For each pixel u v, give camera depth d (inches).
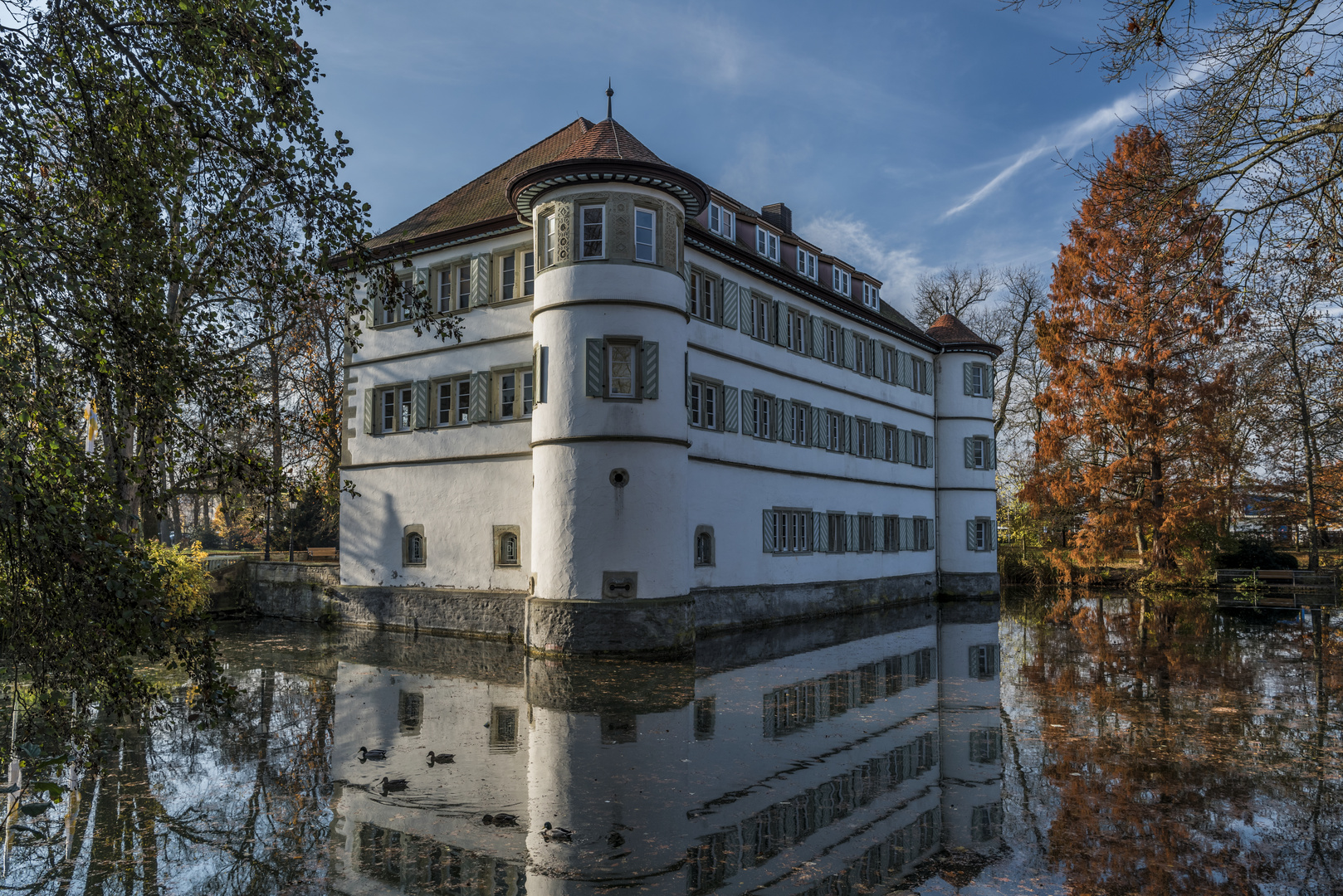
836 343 1126.4
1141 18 253.6
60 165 231.9
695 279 863.1
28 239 211.3
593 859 240.5
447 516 850.1
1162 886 221.8
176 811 280.1
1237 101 260.8
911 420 1299.2
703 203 742.5
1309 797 294.7
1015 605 1175.0
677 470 696.4
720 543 869.2
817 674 563.8
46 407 210.1
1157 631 812.0
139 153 236.4
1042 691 500.1
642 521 666.2
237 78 245.3
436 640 766.5
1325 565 1454.2
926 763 341.4
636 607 652.7
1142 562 1422.2
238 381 265.4
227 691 247.3
